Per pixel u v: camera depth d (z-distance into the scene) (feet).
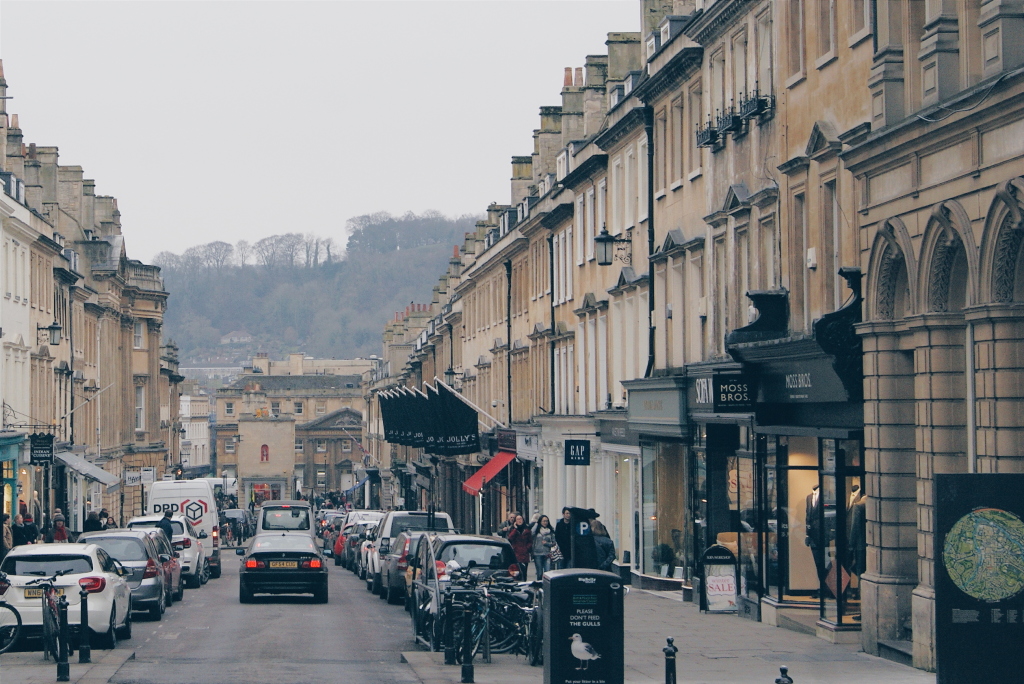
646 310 116.98
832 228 73.05
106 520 155.12
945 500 43.11
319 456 538.47
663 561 108.06
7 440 157.28
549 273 160.35
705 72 98.12
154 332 302.86
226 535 288.51
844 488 68.18
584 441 126.72
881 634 61.26
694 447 98.07
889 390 61.16
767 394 78.38
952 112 52.08
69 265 211.61
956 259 55.36
